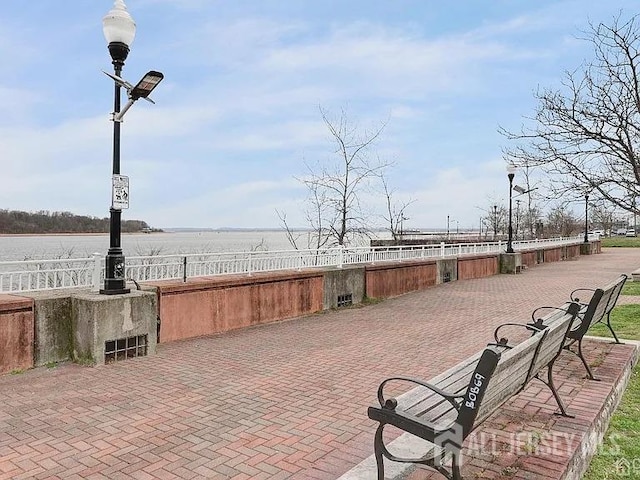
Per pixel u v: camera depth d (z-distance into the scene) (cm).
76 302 642
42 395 512
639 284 1469
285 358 673
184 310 802
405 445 355
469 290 1516
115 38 662
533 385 482
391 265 1369
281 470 346
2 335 582
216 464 356
